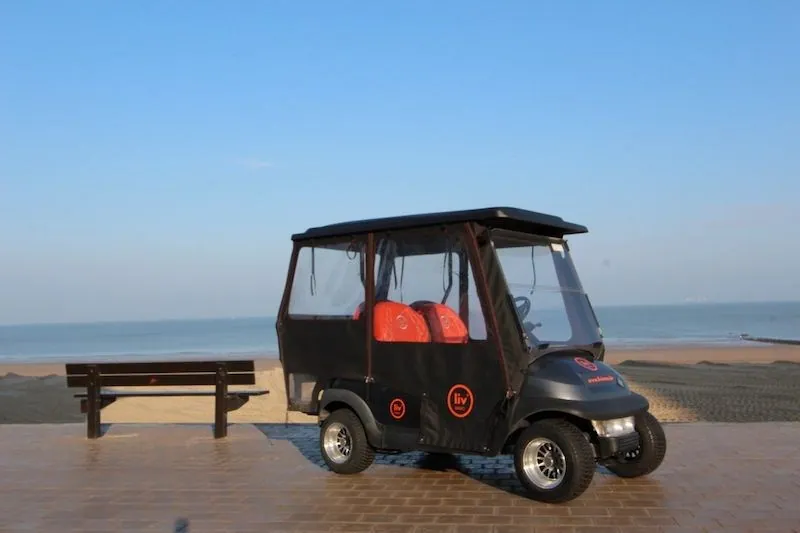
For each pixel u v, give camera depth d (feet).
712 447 25.64
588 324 22.50
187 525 18.20
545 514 18.21
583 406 18.88
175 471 24.13
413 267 22.09
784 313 451.53
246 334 306.76
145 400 51.93
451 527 17.46
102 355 179.01
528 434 19.44
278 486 21.84
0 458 26.53
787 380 71.10
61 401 56.03
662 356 119.96
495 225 20.99
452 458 25.18
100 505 20.20
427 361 21.26
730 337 203.21
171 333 342.64
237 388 58.70
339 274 23.75
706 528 16.87
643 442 21.12
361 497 20.33
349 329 23.12
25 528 18.22
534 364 19.85
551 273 22.35
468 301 20.74
